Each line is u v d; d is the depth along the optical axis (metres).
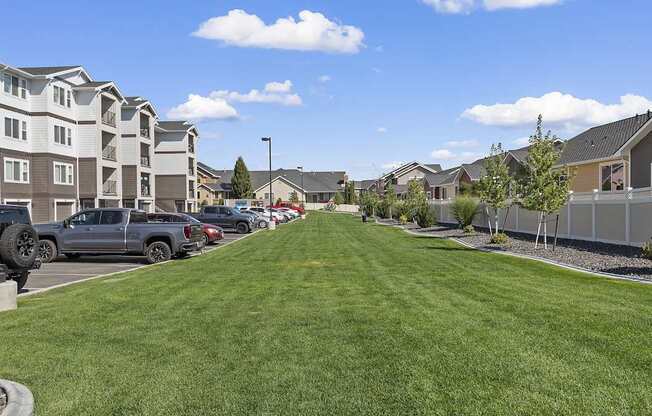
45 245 19.91
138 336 8.03
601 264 16.16
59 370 6.45
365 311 9.65
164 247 19.81
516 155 40.31
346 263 17.98
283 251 23.12
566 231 25.38
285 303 10.59
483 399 5.35
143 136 55.62
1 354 7.13
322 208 127.81
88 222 20.16
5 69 36.62
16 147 38.22
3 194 36.84
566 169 22.50
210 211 39.78
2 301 10.05
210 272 15.94
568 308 9.60
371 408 5.18
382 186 102.00
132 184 52.88
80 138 44.59
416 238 30.95
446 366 6.38
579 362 6.45
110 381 6.05
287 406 5.27
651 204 18.92
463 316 9.05
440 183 69.00
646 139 26.33
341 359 6.74
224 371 6.35
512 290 11.74
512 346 7.16
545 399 5.32
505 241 24.41
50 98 40.50
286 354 7.00
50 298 11.44
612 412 4.99
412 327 8.33
